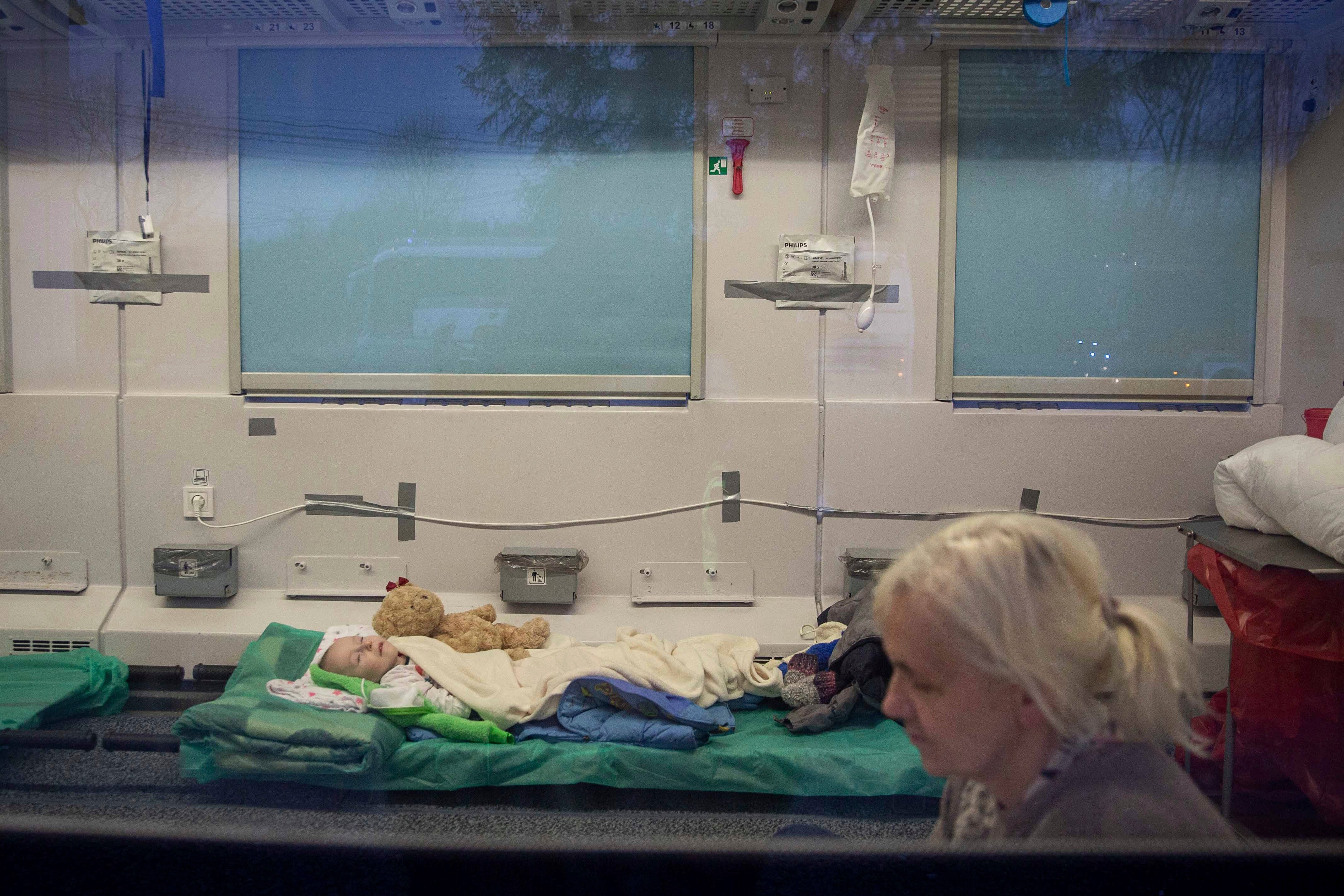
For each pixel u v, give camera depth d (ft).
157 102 8.17
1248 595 6.23
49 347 8.45
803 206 8.38
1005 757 2.30
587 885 4.90
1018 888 2.35
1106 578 2.27
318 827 5.67
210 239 8.41
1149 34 7.89
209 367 8.55
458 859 5.16
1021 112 8.20
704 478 8.71
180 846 5.31
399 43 8.05
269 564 8.75
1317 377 8.20
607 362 8.63
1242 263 8.29
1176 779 2.31
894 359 8.56
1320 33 7.76
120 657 8.19
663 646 7.79
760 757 6.53
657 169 8.34
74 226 8.31
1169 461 8.50
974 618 2.10
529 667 7.32
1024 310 8.48
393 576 8.80
